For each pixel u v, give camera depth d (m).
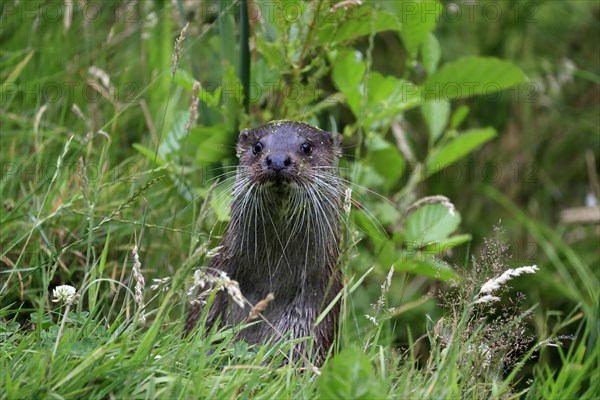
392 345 8.95
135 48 11.55
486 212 14.17
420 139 14.24
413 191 12.61
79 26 11.22
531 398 7.14
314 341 7.77
